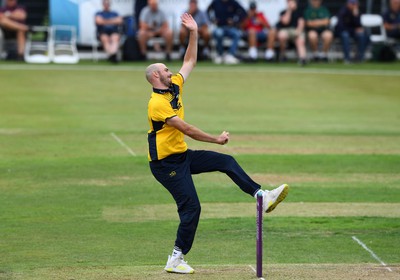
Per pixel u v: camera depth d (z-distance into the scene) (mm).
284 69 98062
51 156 55406
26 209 42750
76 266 33000
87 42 102062
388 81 92500
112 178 49719
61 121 68125
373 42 108625
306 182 49188
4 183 48094
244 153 56844
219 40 101625
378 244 37156
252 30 102812
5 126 65625
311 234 38781
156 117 30141
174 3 102625
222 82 89188
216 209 43281
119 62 101500
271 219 41312
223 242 37438
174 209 43188
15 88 83188
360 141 62188
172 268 31219
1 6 107062
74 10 101000
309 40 104938
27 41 101688
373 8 115438
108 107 75375
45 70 93438
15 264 33312
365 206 44031
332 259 34719
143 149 58062
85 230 39094
